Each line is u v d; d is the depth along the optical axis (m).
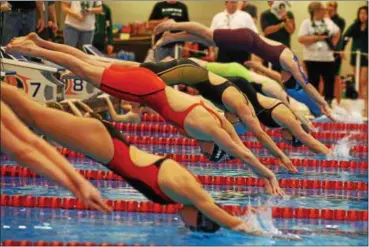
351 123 22.23
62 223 10.34
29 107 9.38
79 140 9.44
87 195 8.67
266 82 16.30
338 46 25.91
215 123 11.44
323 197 12.78
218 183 13.66
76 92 19.36
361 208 11.88
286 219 11.23
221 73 16.05
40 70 16.20
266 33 24.83
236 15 21.53
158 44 16.72
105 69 11.44
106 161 9.59
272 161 15.75
